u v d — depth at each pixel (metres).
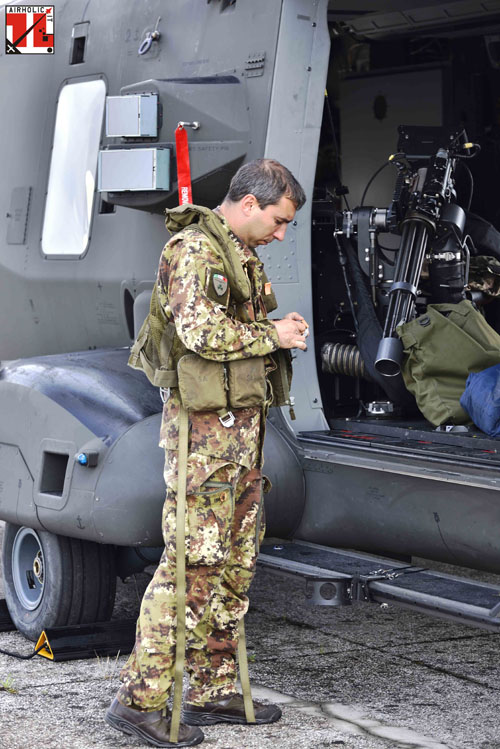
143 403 4.83
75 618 5.12
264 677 4.73
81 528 4.69
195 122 4.91
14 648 5.21
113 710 3.96
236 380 3.73
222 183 4.95
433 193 5.23
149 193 4.99
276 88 4.80
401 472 4.29
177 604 3.78
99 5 6.01
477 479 4.01
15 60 6.58
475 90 6.82
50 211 6.24
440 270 5.34
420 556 4.48
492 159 6.66
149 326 3.88
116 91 5.74
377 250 5.43
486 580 6.36
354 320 5.43
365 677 4.75
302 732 4.08
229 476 3.82
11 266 6.48
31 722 4.19
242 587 4.06
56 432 4.87
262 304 3.92
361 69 7.23
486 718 4.25
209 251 3.71
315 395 5.04
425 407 4.94
